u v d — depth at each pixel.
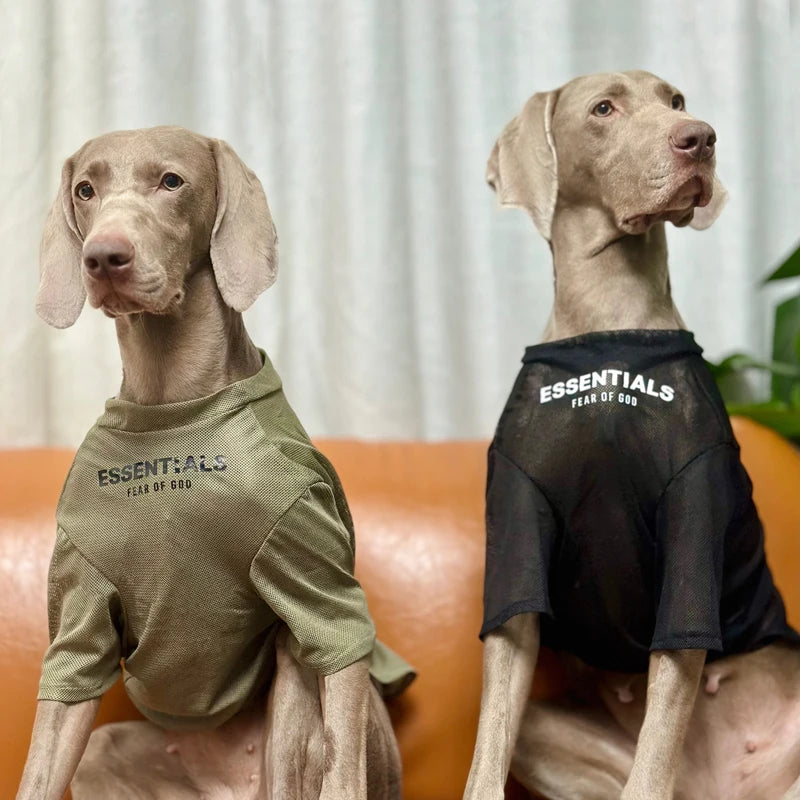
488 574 1.02
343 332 1.51
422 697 1.18
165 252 0.93
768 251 1.57
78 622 0.94
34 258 1.48
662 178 1.02
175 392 0.98
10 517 1.20
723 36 1.56
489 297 1.54
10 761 1.10
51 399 1.47
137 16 1.52
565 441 1.01
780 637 1.08
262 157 1.54
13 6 1.49
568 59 1.57
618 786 1.06
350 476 1.28
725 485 0.99
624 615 1.04
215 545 0.92
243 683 0.99
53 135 1.50
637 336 1.04
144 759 1.04
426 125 1.54
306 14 1.54
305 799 0.95
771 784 1.06
